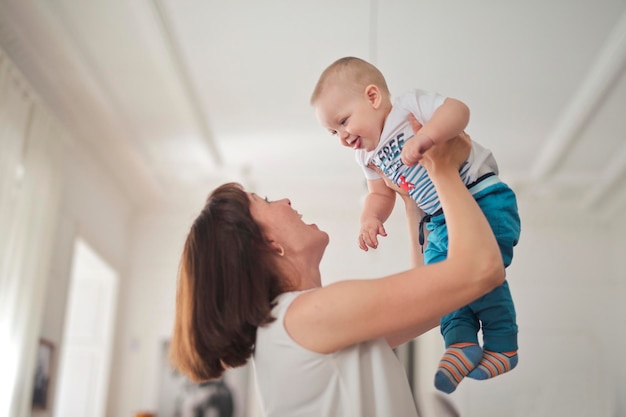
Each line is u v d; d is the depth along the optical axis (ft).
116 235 27.25
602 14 15.79
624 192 25.11
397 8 15.93
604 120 20.42
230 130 22.26
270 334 4.77
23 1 15.67
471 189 5.32
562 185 25.18
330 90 5.82
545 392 12.81
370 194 6.32
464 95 19.71
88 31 16.99
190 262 5.15
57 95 19.65
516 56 17.65
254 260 5.01
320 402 4.64
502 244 5.20
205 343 4.95
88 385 26.00
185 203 28.63
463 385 22.59
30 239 17.85
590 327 26.63
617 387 16.58
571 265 27.40
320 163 24.63
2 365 16.43
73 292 27.07
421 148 4.56
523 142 22.39
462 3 15.64
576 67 17.95
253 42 17.40
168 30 16.72
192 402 26.58
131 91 19.95
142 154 24.03
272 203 5.44
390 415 4.53
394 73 18.80
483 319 5.16
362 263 27.91
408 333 5.53
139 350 27.45
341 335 4.52
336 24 16.62
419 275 4.42
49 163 19.06
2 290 16.43
